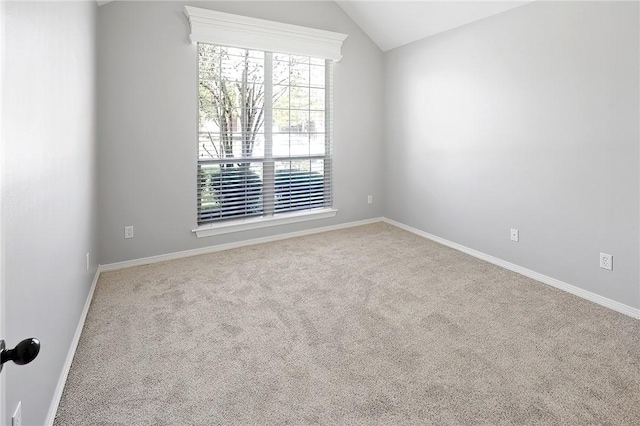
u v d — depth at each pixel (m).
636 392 1.74
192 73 3.52
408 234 4.44
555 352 2.07
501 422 1.57
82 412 1.62
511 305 2.64
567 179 2.84
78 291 2.22
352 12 4.28
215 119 3.74
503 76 3.28
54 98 1.61
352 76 4.52
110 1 3.07
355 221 4.81
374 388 1.78
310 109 4.33
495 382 1.82
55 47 1.63
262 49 3.82
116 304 2.64
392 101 4.66
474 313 2.52
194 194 3.66
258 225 4.08
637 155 2.42
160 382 1.82
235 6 3.65
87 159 2.58
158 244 3.54
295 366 1.95
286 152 4.21
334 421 1.58
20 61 1.14
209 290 2.89
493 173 3.45
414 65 4.27
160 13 3.32
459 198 3.84
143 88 3.31
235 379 1.85
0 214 0.79
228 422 1.57
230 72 3.75
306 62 4.23
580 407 1.65
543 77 2.95
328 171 4.57
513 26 3.16
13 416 1.08
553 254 2.99
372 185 4.88
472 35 3.54
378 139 4.84
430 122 4.12
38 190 1.36
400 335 2.25
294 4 3.98
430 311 2.55
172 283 3.02
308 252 3.79
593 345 2.13
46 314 1.47
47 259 1.49
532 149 3.08
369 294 2.82
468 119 3.66
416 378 1.85
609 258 2.61
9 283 1.04
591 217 2.70
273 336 2.24
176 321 2.41
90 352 2.06
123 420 1.58
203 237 3.77
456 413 1.62
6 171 1.00
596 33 2.58
